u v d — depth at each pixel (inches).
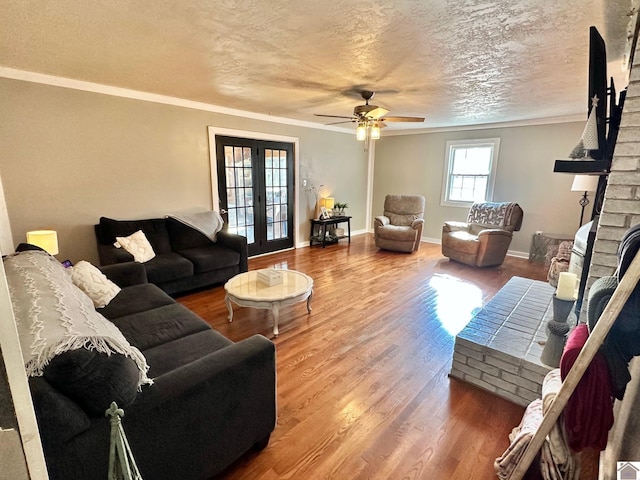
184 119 159.8
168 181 158.7
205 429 51.3
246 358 55.9
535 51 88.5
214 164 174.7
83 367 38.7
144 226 144.5
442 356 96.7
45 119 120.1
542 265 194.4
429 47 86.2
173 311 86.0
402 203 241.6
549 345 72.9
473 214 207.5
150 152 150.3
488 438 67.0
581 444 48.1
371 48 87.3
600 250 59.2
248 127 188.2
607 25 71.9
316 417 71.9
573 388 45.8
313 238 240.8
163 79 121.0
